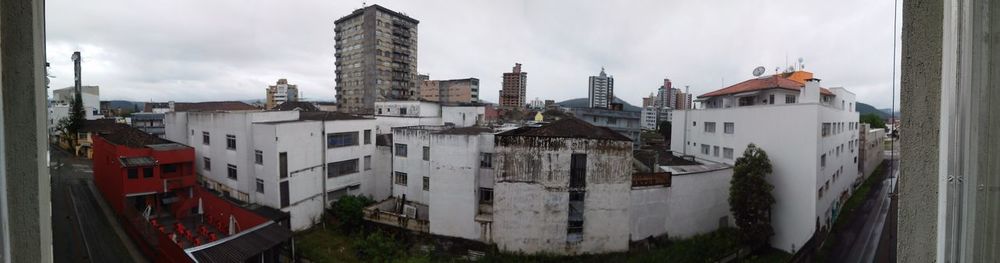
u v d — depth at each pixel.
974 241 1.19
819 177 14.84
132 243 13.46
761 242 14.77
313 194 18.16
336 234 17.09
